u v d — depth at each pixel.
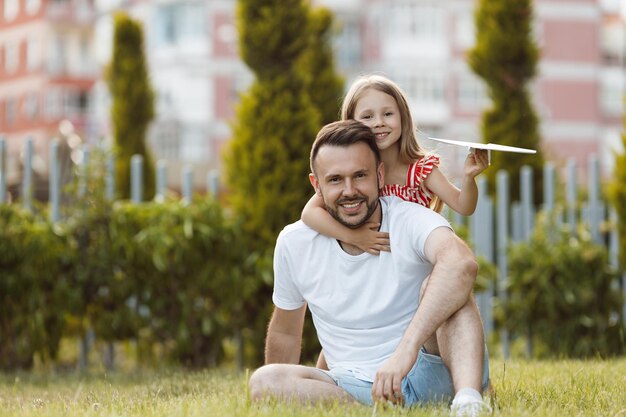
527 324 8.91
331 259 4.17
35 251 7.85
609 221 9.55
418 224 4.02
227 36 44.53
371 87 4.51
